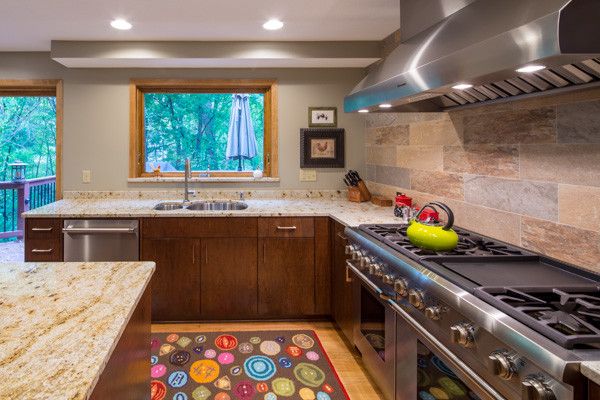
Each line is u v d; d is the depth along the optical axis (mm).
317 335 2891
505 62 1069
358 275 2248
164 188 3668
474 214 2180
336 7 2588
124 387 1160
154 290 2996
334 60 3387
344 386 2250
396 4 2533
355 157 3811
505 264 1612
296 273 3059
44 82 3520
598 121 1433
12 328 969
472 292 1282
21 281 1335
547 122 1666
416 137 2814
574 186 1540
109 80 3557
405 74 1628
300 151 3750
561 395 886
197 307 3025
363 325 2320
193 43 3215
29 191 5254
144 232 2967
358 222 2561
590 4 898
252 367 2439
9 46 3334
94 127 3572
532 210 1759
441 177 2504
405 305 1714
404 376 1767
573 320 1062
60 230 2920
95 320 1021
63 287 1276
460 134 2301
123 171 3607
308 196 3781
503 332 1056
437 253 1741
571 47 892
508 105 1902
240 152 3828
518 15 1086
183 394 2152
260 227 3025
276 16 2721
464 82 1296
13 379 742
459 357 1312
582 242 1507
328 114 3734
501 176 1963
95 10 2578
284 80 3686
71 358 825
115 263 1578
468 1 1600
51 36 3078
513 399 1050
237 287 3037
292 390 2205
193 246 2996
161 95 3770
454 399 1364
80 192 3598
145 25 2854
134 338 1284
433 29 1768
